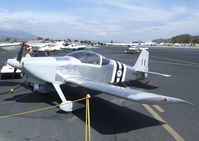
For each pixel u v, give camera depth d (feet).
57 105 23.80
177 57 121.80
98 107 24.99
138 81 41.83
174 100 17.93
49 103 26.13
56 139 16.72
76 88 31.83
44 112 22.99
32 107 24.53
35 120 20.65
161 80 44.06
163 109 24.77
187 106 26.17
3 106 24.75
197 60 101.19
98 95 29.63
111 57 109.70
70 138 16.94
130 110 24.21
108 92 21.36
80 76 27.58
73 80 25.64
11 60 28.86
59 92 24.90
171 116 22.58
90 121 20.75
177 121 21.21
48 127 19.04
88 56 28.48
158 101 18.04
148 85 38.45
